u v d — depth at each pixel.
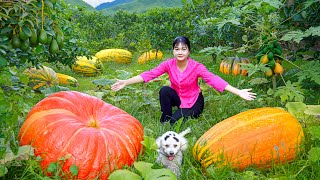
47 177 3.07
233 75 8.41
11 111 3.14
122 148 3.49
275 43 5.47
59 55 7.98
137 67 12.04
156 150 3.62
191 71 5.01
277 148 3.51
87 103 3.90
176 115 5.07
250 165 3.50
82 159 3.28
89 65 10.22
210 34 11.90
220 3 10.38
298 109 4.29
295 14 5.68
